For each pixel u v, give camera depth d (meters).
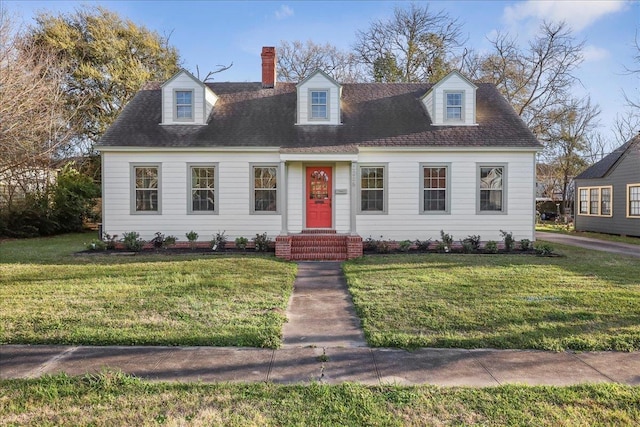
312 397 3.35
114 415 3.06
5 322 5.24
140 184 13.29
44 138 16.30
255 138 13.34
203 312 5.77
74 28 24.28
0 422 2.96
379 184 13.38
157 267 9.47
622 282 7.82
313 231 13.23
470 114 13.80
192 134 13.45
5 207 17.69
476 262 10.34
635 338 4.75
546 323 5.30
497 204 13.30
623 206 18.80
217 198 13.31
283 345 4.67
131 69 25.27
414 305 6.20
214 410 3.13
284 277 8.40
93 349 4.48
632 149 18.02
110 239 13.08
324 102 14.02
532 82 24.91
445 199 13.30
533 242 13.06
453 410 3.13
